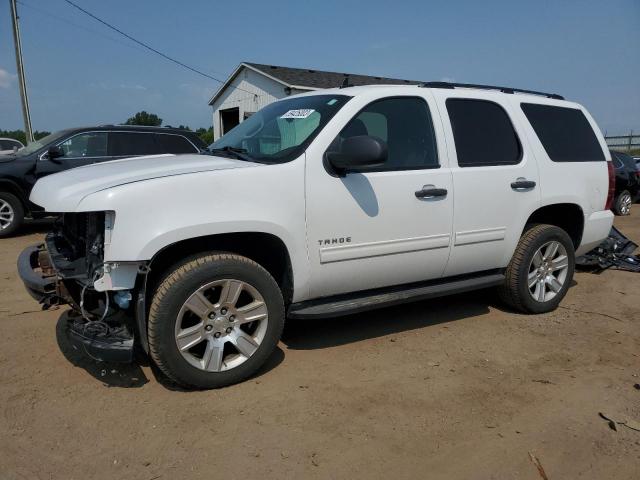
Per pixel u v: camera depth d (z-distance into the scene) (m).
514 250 4.70
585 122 5.34
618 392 3.49
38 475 2.53
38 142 9.35
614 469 2.71
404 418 3.10
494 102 4.63
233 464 2.65
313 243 3.57
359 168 3.75
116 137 9.27
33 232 9.41
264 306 3.46
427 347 4.14
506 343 4.26
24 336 4.14
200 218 3.13
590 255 6.67
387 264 3.92
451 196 4.14
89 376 3.51
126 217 2.98
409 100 4.14
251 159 3.69
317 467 2.64
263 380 3.52
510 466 2.70
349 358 3.90
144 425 2.96
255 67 22.44
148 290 3.30
